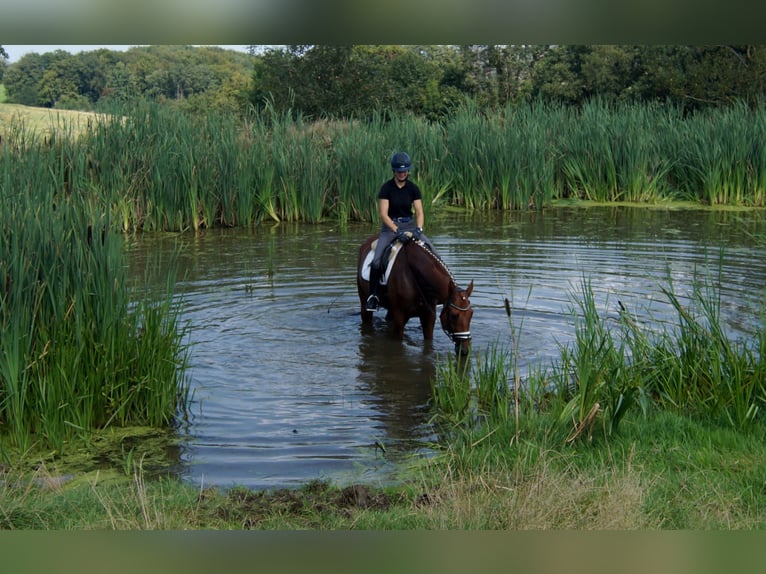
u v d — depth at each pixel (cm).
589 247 1714
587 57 3934
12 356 764
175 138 2089
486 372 899
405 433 809
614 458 702
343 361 1016
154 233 1989
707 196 2436
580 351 871
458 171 2417
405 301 1077
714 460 695
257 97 3600
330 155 2300
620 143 2500
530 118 2622
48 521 607
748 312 1159
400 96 3797
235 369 984
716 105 3478
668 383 847
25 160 1499
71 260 833
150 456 760
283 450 770
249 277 1465
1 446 748
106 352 838
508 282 1386
